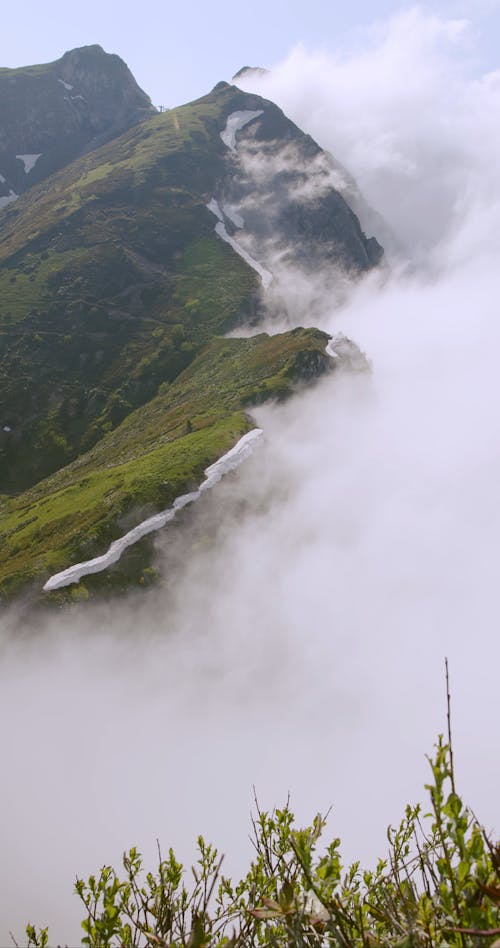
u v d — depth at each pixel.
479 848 3.65
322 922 4.54
